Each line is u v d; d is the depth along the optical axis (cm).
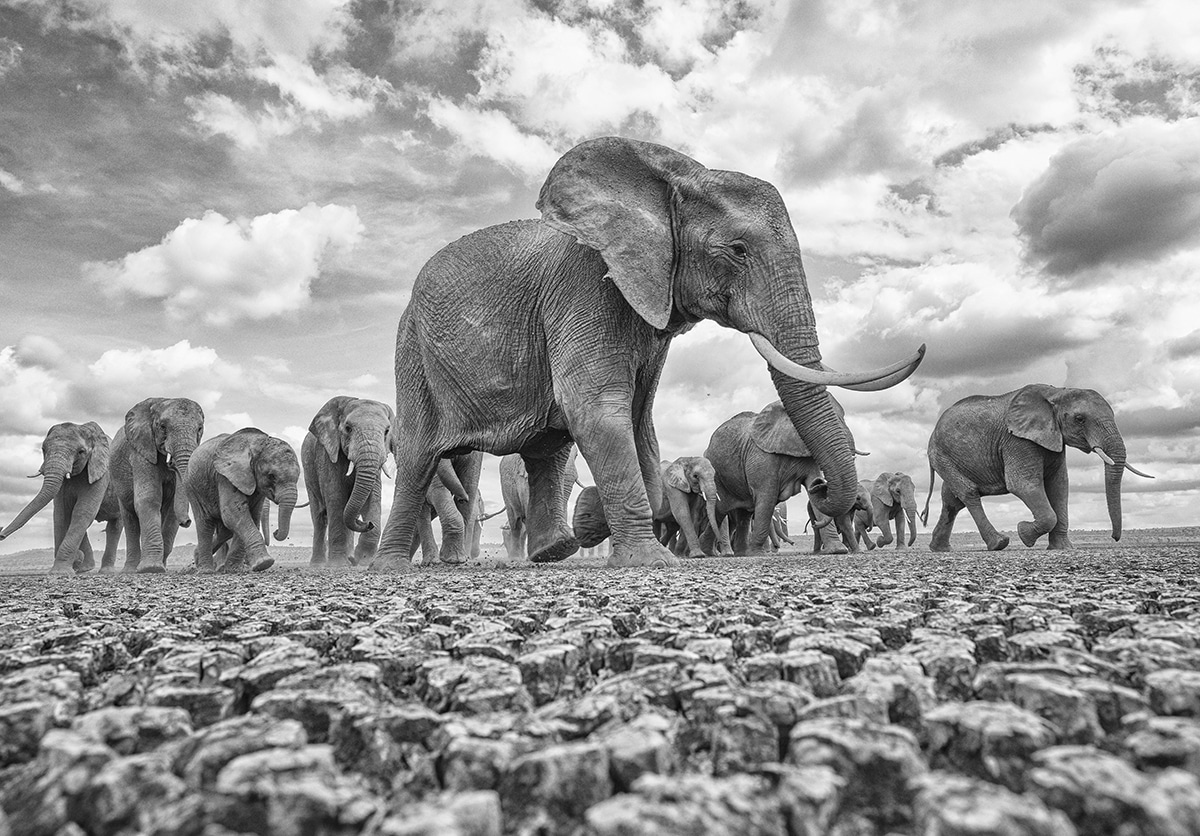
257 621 325
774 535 2342
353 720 145
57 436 1630
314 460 1716
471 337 973
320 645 269
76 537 1670
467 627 287
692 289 876
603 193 879
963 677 185
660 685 174
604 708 151
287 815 100
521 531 2192
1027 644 210
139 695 190
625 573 715
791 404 879
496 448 984
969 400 1875
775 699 149
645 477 972
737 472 1961
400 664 211
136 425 1580
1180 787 101
